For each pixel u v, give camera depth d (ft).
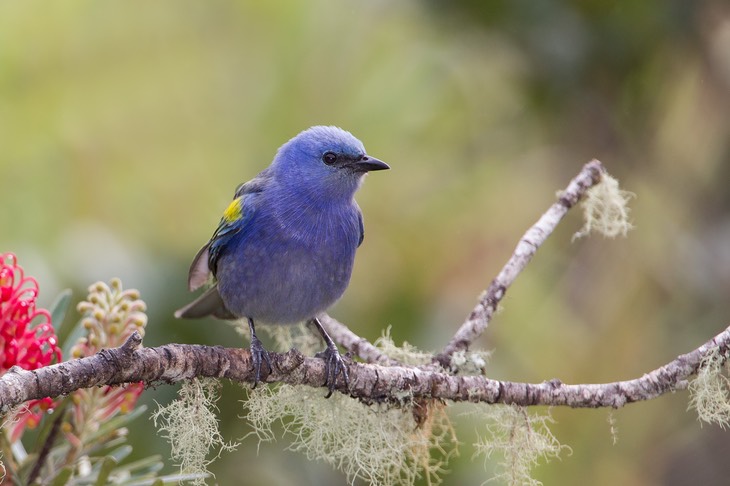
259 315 31.35
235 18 41.93
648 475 41.50
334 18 42.01
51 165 40.09
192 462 23.75
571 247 42.83
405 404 26.08
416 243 42.19
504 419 26.63
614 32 40.52
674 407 42.57
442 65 42.29
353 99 42.22
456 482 36.70
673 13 40.42
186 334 38.19
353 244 31.73
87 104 40.78
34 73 40.37
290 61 41.96
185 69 41.83
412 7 41.39
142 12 41.19
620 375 41.11
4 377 19.72
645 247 42.57
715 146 42.93
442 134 42.93
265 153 42.22
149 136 41.32
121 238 39.34
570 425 40.45
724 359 25.00
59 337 36.76
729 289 42.22
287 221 30.48
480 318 27.86
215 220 41.50
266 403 25.38
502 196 43.19
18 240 38.45
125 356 21.07
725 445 42.11
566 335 41.42
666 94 42.57
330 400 26.43
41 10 40.47
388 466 26.58
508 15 40.37
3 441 22.11
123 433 23.93
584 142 42.98
